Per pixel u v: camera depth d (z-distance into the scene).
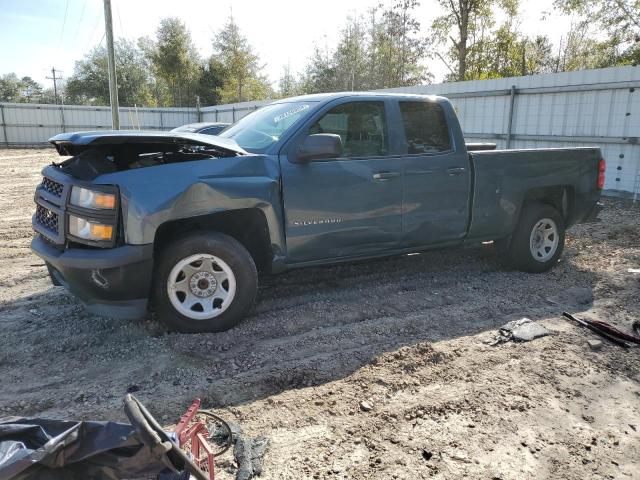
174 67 50.84
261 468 2.54
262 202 4.03
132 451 1.67
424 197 4.88
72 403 3.08
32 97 88.31
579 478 2.54
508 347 3.93
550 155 5.67
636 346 4.00
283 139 4.28
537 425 2.96
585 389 3.36
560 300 4.99
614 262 6.27
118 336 3.98
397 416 3.01
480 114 14.20
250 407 3.09
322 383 3.38
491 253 6.50
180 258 3.83
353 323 4.34
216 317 4.00
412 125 4.88
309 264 4.44
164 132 4.11
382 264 5.98
